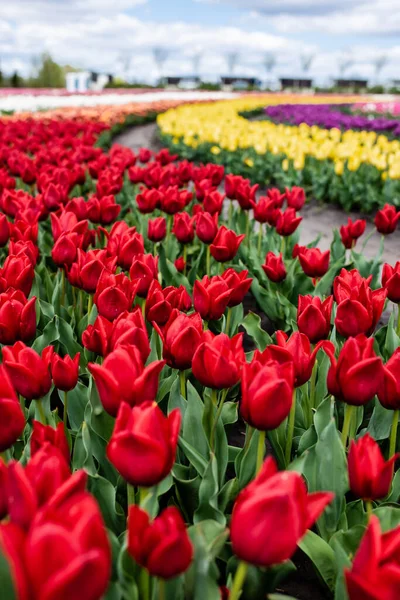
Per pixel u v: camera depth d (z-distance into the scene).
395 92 69.12
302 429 2.81
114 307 2.54
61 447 1.69
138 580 1.70
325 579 2.04
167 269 4.49
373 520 1.14
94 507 1.04
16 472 1.16
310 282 4.67
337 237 5.80
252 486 1.23
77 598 0.93
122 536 1.90
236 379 2.00
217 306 2.64
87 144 10.30
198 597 1.49
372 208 10.80
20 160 7.11
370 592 1.07
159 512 2.46
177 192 5.16
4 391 1.61
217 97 48.72
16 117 19.61
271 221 5.14
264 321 5.17
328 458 2.18
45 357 2.06
